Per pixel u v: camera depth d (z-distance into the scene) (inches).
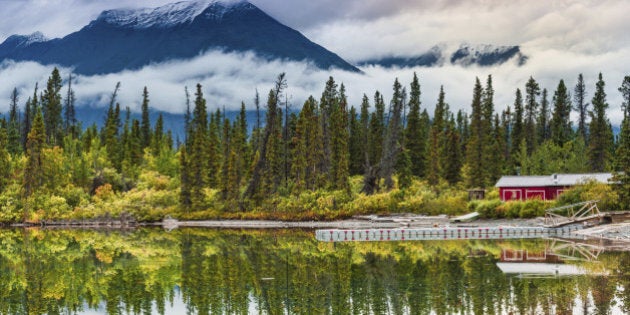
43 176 3518.7
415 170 4365.2
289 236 2581.2
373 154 4630.9
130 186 3912.4
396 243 2246.6
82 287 1425.9
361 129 4793.3
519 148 4751.5
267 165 3592.5
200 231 2908.5
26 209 3353.8
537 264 1631.4
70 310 1207.6
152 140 4869.6
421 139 4409.5
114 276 1568.7
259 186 3513.8
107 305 1239.5
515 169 4434.1
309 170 3521.2
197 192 3560.5
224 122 4549.7
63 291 1385.3
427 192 3255.4
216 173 4045.3
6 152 3577.8
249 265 1715.1
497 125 4616.1
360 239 2399.1
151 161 4360.2
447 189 3609.7
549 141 4372.5
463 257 1807.3
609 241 2142.0
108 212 3334.2
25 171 3440.0
